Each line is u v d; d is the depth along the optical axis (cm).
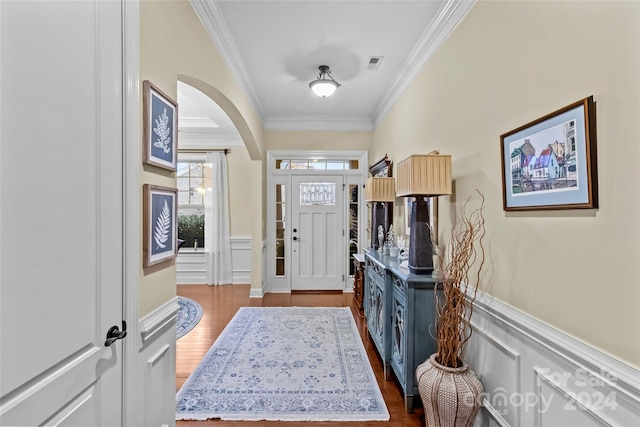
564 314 122
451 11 214
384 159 395
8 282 80
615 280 102
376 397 226
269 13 232
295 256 527
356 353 295
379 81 353
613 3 102
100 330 114
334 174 528
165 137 159
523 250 146
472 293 191
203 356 288
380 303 273
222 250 566
